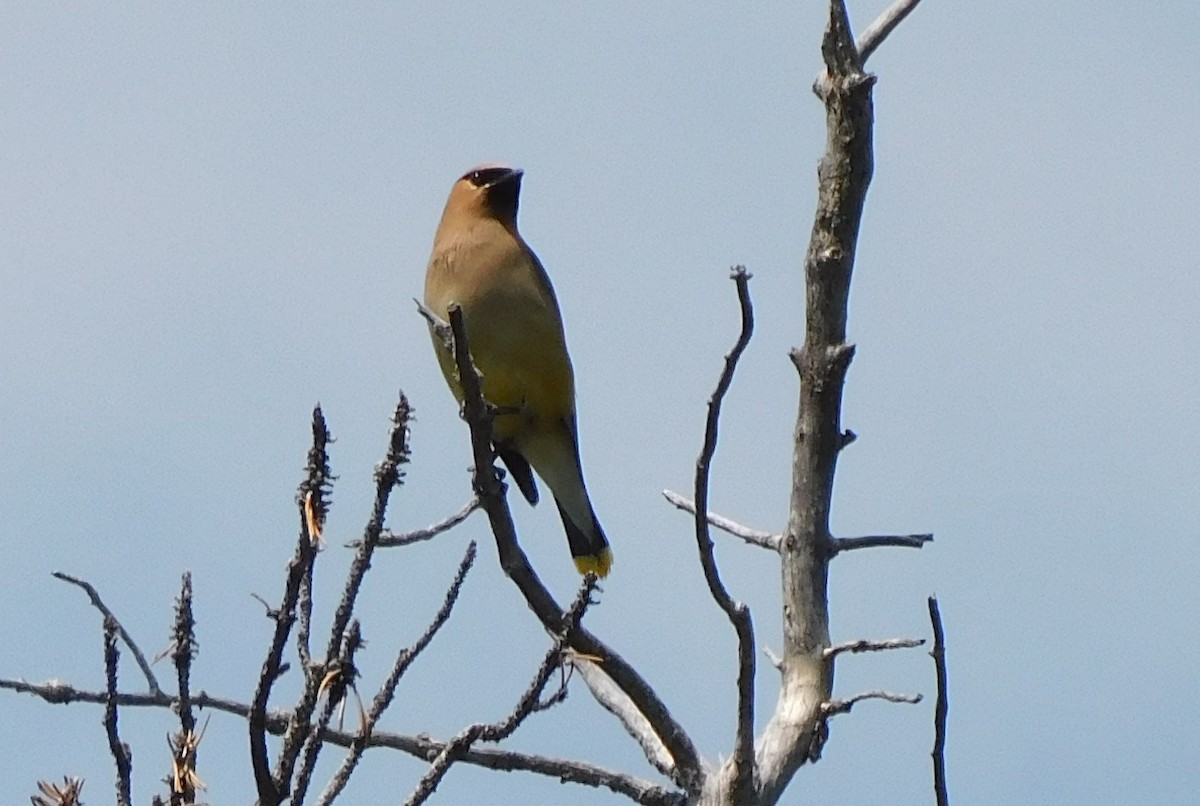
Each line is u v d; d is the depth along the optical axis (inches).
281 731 395.9
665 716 410.0
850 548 430.9
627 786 417.7
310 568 307.7
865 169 430.6
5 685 382.3
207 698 394.6
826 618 426.6
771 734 412.2
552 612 404.5
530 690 317.1
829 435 433.4
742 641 373.4
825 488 432.1
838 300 431.8
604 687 439.2
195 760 300.8
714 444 356.2
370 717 307.4
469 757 420.2
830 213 430.3
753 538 445.1
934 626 355.9
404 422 299.3
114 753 300.2
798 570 428.5
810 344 434.0
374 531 299.0
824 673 419.5
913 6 444.8
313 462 298.7
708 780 406.3
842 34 430.6
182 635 307.4
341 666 299.6
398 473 299.0
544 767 420.8
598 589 321.4
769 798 402.6
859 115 428.5
